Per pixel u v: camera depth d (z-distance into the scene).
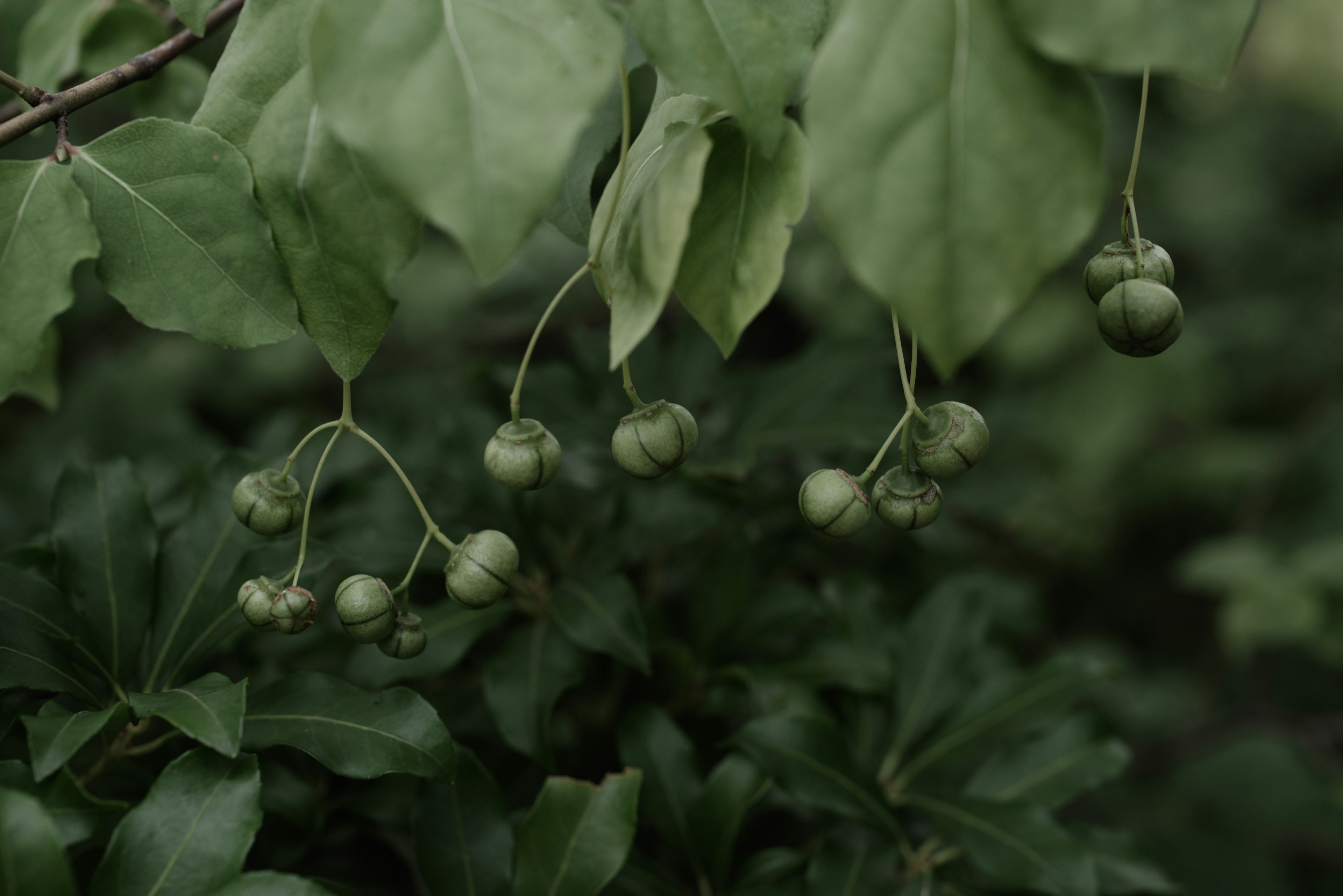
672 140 0.35
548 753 0.41
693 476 0.44
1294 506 1.01
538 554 0.45
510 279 0.88
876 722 0.44
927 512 0.36
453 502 0.46
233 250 0.34
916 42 0.32
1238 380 1.09
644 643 0.42
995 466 0.60
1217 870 0.81
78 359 0.93
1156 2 0.32
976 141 0.32
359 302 0.35
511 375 0.49
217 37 0.49
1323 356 1.05
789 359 0.49
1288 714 0.76
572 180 0.36
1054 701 0.44
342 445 0.49
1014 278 0.32
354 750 0.36
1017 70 0.32
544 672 0.42
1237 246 1.08
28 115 0.35
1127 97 1.03
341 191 0.34
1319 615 0.81
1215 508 1.10
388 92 0.32
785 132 0.34
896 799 0.42
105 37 0.44
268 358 0.92
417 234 0.34
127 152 0.34
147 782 0.39
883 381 0.56
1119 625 1.09
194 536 0.40
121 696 0.39
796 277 0.84
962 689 0.45
